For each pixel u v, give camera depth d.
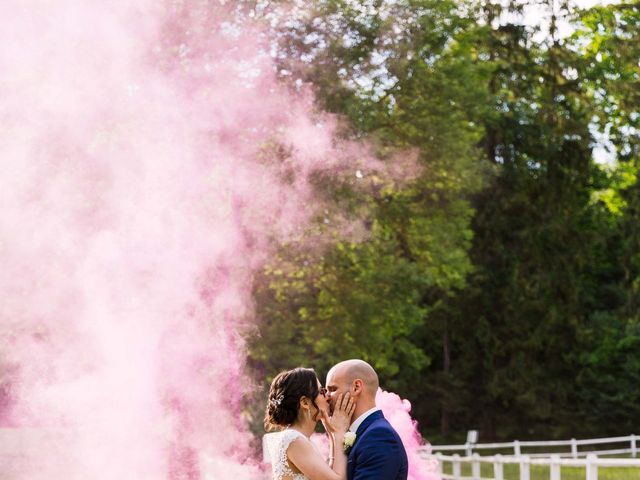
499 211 41.91
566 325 43.09
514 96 34.44
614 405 43.81
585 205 44.25
